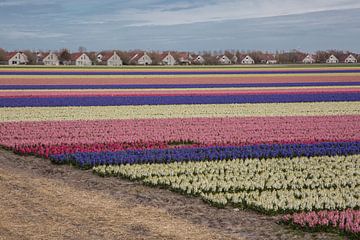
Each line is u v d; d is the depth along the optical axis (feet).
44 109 128.06
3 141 85.25
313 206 50.88
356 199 53.31
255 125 103.60
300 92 174.40
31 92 175.42
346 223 44.27
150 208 50.08
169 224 45.09
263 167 68.13
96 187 58.13
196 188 56.39
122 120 109.50
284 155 75.56
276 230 44.29
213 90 186.09
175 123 105.60
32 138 88.17
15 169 66.95
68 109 128.26
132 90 185.98
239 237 42.27
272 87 200.75
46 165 70.03
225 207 51.21
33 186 57.41
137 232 42.57
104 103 141.08
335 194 55.88
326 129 99.50
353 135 93.40
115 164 69.51
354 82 226.99
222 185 57.52
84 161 69.26
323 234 43.16
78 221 44.88
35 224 43.70
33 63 518.37
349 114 121.39
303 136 91.40
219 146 79.66
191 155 72.64
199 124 104.53
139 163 70.33
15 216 45.80
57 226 43.37
